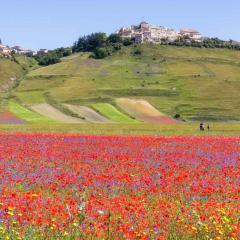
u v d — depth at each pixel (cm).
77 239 1756
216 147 5825
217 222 1958
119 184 3045
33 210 2156
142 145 5900
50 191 2864
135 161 4328
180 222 1997
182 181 3167
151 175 3478
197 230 1884
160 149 5459
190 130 10262
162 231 1894
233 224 1983
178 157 4694
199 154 5009
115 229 1836
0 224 1861
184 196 2708
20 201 2323
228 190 2886
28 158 4444
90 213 2031
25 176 3334
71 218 1933
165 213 2114
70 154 4797
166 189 2819
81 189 2886
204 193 2750
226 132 9512
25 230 1844
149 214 2136
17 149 5159
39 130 9381
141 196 2644
